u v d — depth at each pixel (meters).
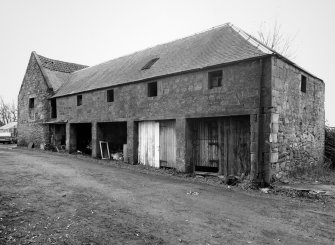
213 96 10.67
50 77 23.47
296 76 11.07
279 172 9.56
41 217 5.69
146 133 14.05
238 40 11.52
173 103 12.26
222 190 8.85
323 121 14.52
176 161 11.99
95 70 21.42
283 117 9.90
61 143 22.42
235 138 10.43
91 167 13.27
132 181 10.03
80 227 5.23
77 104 19.17
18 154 18.03
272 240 4.89
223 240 4.83
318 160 13.55
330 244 4.78
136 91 14.29
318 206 7.07
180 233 5.09
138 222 5.60
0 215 5.68
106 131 17.77
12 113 61.72
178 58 13.51
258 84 9.38
